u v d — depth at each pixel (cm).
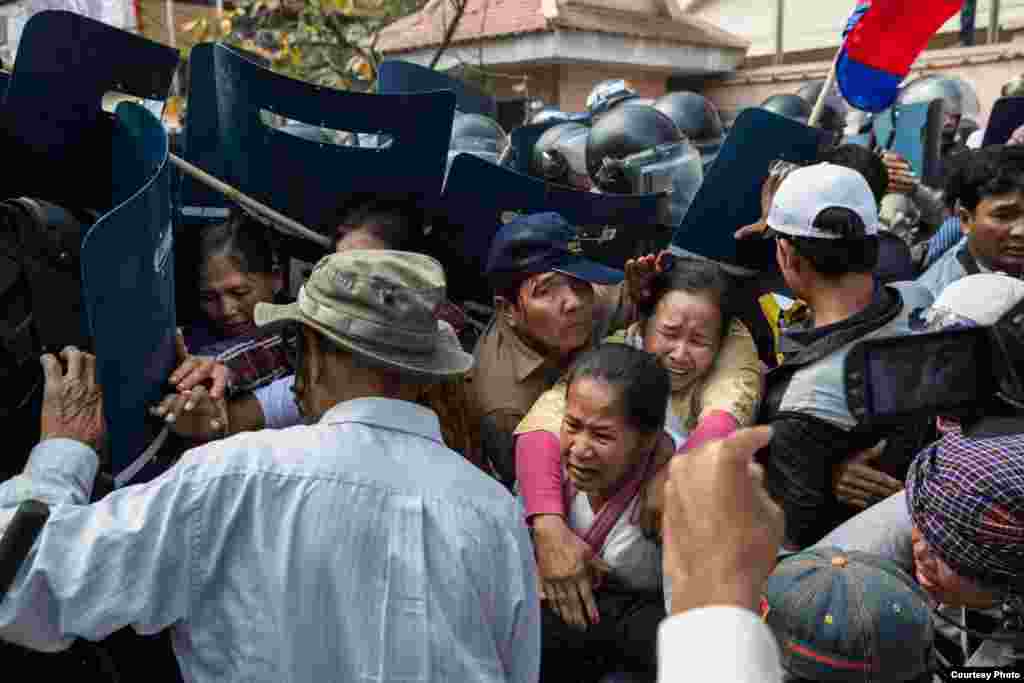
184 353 164
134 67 189
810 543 185
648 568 173
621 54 1088
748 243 253
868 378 108
